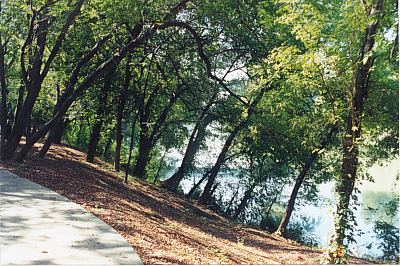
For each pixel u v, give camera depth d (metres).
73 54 19.25
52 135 17.95
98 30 17.36
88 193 12.40
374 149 16.34
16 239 7.37
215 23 19.17
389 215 20.86
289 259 11.87
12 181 12.48
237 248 11.91
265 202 27.88
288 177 26.92
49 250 6.90
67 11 15.68
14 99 23.33
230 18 18.75
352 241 10.46
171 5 16.59
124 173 23.17
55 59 19.47
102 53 19.73
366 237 17.91
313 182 25.92
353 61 10.77
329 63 11.02
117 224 9.15
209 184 24.52
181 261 7.55
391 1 10.06
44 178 13.45
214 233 14.48
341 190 10.48
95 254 6.88
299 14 11.41
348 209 10.36
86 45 19.33
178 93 23.88
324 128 17.78
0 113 16.09
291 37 16.56
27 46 15.59
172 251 8.20
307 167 19.39
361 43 10.92
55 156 20.42
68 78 19.58
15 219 8.64
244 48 20.88
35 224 8.39
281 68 14.30
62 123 27.42
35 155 18.53
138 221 10.23
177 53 21.28
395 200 20.75
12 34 15.39
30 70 15.84
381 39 10.00
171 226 11.95
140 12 14.73
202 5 18.08
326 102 14.55
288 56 12.05
